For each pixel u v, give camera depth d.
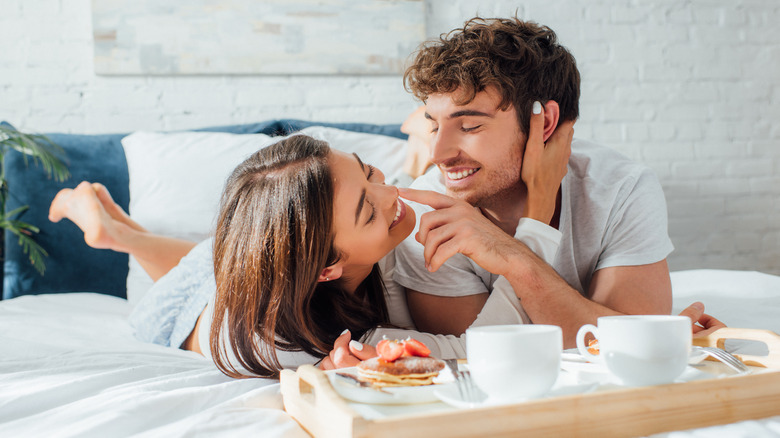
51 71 2.49
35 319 1.45
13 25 2.48
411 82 1.18
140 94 2.53
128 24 2.49
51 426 0.69
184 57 2.52
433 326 1.27
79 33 2.51
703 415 0.63
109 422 0.68
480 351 0.62
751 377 0.66
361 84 2.66
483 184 1.15
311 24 2.60
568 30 2.84
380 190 0.97
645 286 1.13
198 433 0.66
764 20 2.98
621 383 0.68
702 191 2.94
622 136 2.89
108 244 1.68
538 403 0.58
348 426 0.54
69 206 1.72
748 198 2.96
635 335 0.64
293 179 0.90
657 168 2.92
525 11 2.79
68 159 2.19
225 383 0.86
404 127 2.05
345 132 2.18
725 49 2.96
